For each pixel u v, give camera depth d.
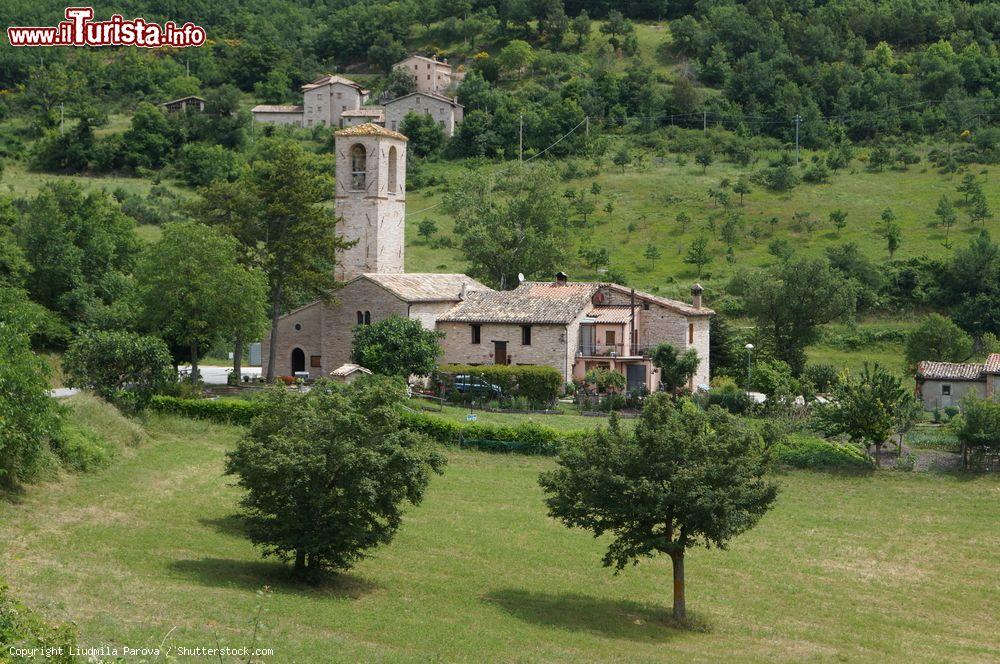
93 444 50.38
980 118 191.50
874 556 46.28
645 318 78.44
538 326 74.69
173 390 64.19
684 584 41.53
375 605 35.75
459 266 130.62
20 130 189.50
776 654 34.75
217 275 67.69
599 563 43.56
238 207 76.38
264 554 37.94
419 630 33.09
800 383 77.81
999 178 158.25
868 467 58.78
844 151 173.38
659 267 131.12
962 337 90.25
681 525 38.16
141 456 53.41
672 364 75.19
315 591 36.62
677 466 37.19
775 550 46.62
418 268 128.50
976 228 138.25
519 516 49.25
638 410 69.75
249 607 32.62
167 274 66.94
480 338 76.38
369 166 83.19
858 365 101.50
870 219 145.00
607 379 72.19
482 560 42.91
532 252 109.56
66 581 32.69
